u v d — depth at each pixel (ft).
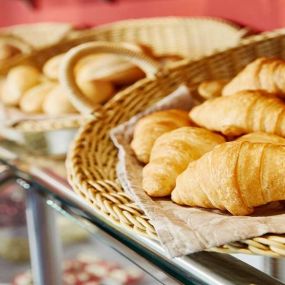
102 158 3.79
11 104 5.41
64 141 4.41
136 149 3.71
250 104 3.48
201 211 3.19
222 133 3.59
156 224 3.06
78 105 4.17
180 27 5.96
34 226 4.19
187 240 2.98
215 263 2.98
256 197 3.06
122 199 3.32
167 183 3.34
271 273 2.91
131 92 4.23
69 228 5.47
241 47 4.43
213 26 5.62
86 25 8.74
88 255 5.43
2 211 5.66
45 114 4.90
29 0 10.09
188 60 4.44
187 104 4.10
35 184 4.00
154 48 6.23
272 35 4.43
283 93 3.70
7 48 7.05
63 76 4.18
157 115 3.83
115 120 4.10
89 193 3.36
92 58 5.14
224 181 3.08
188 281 2.98
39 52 6.19
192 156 3.39
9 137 4.68
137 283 5.01
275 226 2.92
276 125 3.41
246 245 2.93
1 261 5.33
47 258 4.28
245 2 5.76
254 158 3.06
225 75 4.46
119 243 3.27
